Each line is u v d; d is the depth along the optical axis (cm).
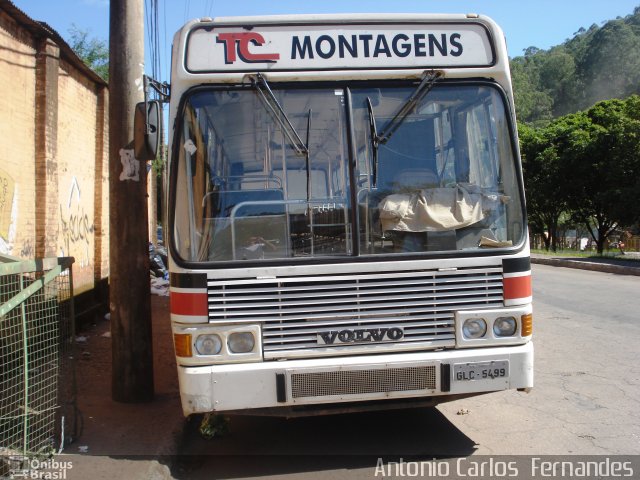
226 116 454
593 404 592
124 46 571
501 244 460
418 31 471
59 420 504
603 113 3025
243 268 429
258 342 426
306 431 542
